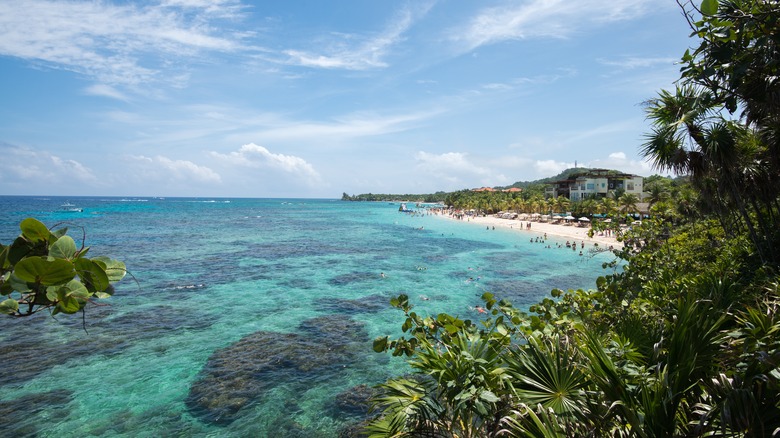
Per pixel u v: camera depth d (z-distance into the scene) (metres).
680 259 9.46
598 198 78.88
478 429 4.06
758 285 6.51
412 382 4.46
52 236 2.00
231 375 14.08
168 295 25.23
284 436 10.70
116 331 18.34
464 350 4.13
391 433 4.07
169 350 16.20
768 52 4.21
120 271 2.11
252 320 20.36
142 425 11.12
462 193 175.75
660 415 3.04
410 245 55.75
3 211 110.56
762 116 6.84
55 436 10.56
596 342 3.57
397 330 19.03
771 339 3.48
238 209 167.88
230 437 10.66
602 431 3.31
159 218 98.75
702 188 11.76
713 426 3.00
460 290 28.05
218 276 31.70
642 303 6.20
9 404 11.99
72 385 13.21
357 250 49.50
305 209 182.75
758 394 2.87
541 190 131.88
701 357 3.40
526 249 52.12
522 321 4.92
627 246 9.12
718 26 4.03
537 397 3.67
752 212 13.28
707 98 4.89
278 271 34.47
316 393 12.90
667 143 8.64
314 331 18.78
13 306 1.79
